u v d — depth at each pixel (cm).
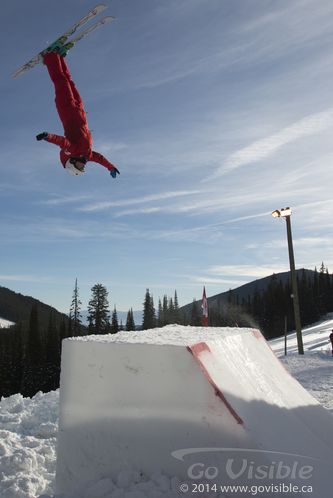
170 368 324
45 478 430
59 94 499
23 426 621
